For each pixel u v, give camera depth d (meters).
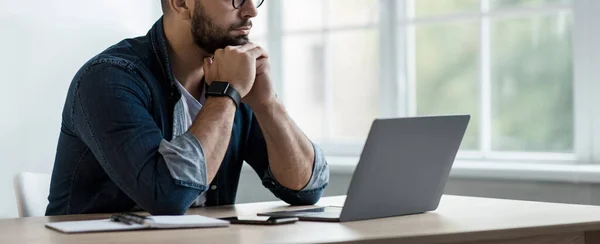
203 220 1.48
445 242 1.40
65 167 1.94
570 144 2.92
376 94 3.38
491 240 1.47
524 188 2.76
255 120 2.17
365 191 1.55
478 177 2.85
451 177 2.93
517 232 1.47
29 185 2.06
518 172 2.74
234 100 1.80
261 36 3.72
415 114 3.29
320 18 3.54
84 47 3.39
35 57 3.20
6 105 3.09
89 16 3.41
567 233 1.58
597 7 2.78
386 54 3.33
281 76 3.67
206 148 1.71
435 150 1.66
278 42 3.67
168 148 1.67
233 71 1.82
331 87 3.52
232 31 1.94
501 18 3.05
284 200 2.04
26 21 3.17
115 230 1.41
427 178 1.68
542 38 2.96
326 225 1.50
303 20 3.60
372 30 3.38
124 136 1.71
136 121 1.74
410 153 1.61
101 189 1.93
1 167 3.07
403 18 3.29
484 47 3.09
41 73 3.22
